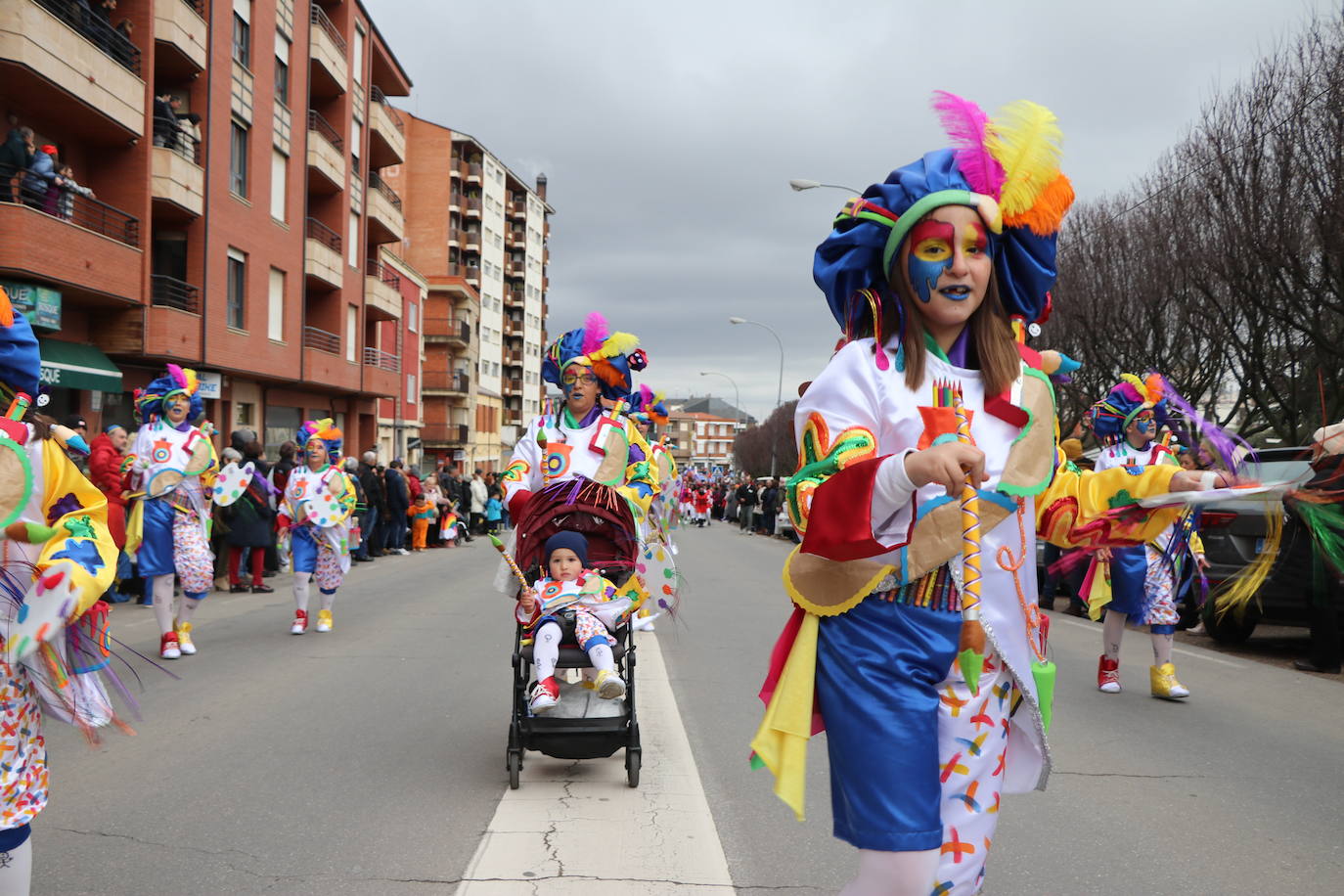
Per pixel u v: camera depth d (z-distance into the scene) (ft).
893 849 6.91
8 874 9.21
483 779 16.72
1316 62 45.78
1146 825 14.73
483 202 255.70
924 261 7.64
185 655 27.94
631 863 12.90
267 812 14.93
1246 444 8.43
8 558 9.43
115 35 62.95
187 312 71.15
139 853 13.20
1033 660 7.70
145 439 26.78
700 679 25.49
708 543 96.68
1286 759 18.38
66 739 19.13
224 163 79.25
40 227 53.67
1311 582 8.45
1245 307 49.16
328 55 102.06
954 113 7.89
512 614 37.14
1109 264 64.59
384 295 123.65
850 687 7.22
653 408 25.14
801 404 7.92
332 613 37.06
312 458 32.17
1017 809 15.42
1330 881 12.61
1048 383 7.96
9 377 9.84
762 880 12.36
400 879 12.33
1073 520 7.93
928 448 6.61
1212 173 50.03
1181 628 36.81
